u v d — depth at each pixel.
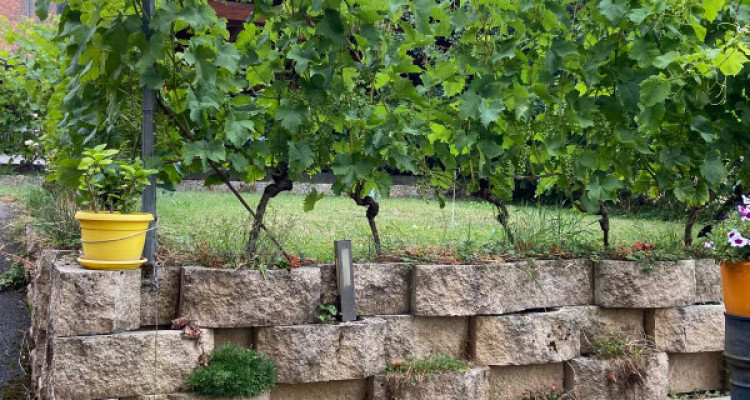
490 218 7.86
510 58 4.40
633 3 4.38
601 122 4.64
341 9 3.99
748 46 4.32
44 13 3.77
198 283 3.66
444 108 4.54
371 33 3.93
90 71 3.76
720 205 5.52
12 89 10.12
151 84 3.70
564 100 4.59
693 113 4.75
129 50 3.76
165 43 3.72
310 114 4.11
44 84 6.91
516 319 4.22
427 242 5.11
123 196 3.66
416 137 4.74
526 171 5.33
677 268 4.70
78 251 4.35
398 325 4.11
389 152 4.18
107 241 3.43
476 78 4.32
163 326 3.74
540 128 4.67
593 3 4.57
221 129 4.02
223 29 4.14
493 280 4.22
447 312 4.12
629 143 4.64
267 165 4.27
